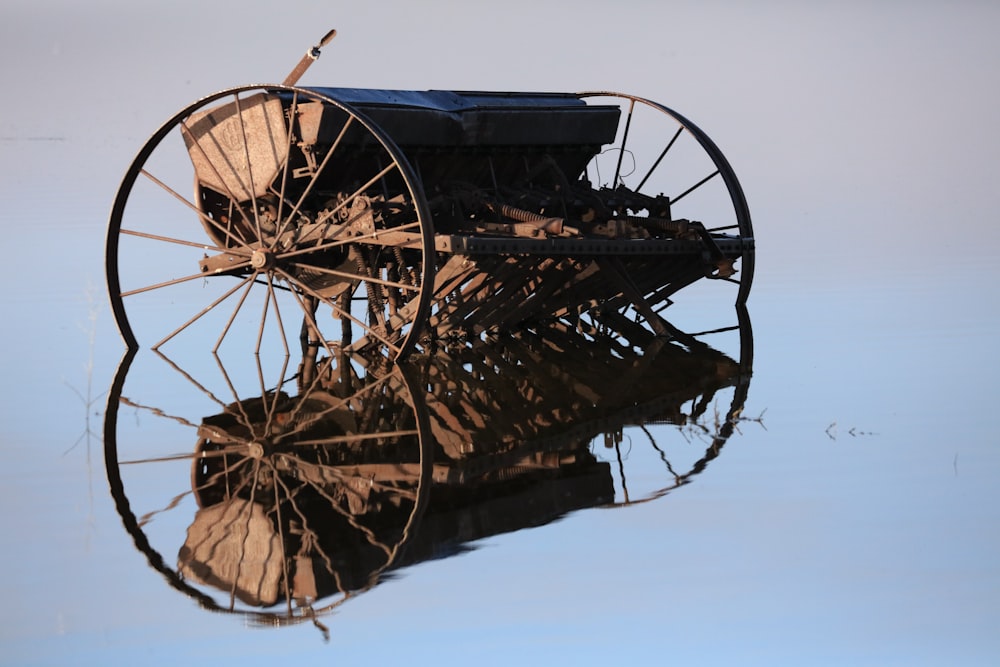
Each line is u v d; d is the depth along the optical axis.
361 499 14.16
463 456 15.61
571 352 21.09
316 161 21.11
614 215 23.27
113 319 22.80
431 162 22.95
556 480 14.71
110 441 16.19
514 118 23.34
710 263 22.39
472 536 13.10
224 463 15.36
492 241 18.98
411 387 18.78
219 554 12.67
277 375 19.45
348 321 21.48
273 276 20.98
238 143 21.58
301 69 20.75
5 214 32.59
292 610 11.51
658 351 21.02
